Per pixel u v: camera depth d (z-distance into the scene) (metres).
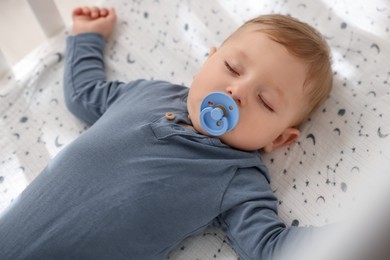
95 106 1.09
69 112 1.13
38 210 0.85
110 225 0.84
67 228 0.83
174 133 0.93
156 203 0.88
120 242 0.85
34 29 1.33
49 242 0.82
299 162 1.00
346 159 0.96
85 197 0.85
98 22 1.21
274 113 0.94
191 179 0.90
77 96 1.10
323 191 0.94
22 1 1.24
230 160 0.94
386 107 0.99
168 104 1.02
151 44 1.21
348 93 1.03
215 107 0.92
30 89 1.15
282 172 1.00
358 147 0.96
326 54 1.02
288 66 0.95
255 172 0.97
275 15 1.04
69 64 1.15
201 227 0.91
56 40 1.22
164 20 1.23
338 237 0.50
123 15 1.25
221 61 0.97
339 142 0.99
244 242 0.88
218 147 0.95
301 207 0.94
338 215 0.86
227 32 1.19
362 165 0.94
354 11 1.13
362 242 0.48
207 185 0.91
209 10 1.22
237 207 0.91
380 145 0.95
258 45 0.96
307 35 1.00
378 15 1.11
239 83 0.92
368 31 1.09
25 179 1.04
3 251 0.81
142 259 0.87
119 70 1.19
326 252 0.50
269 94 0.93
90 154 0.90
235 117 0.91
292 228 0.83
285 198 0.96
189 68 1.17
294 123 1.01
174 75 1.17
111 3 1.27
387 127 0.97
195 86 0.98
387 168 0.55
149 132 0.93
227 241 0.94
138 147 0.91
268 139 0.97
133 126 0.95
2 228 0.83
